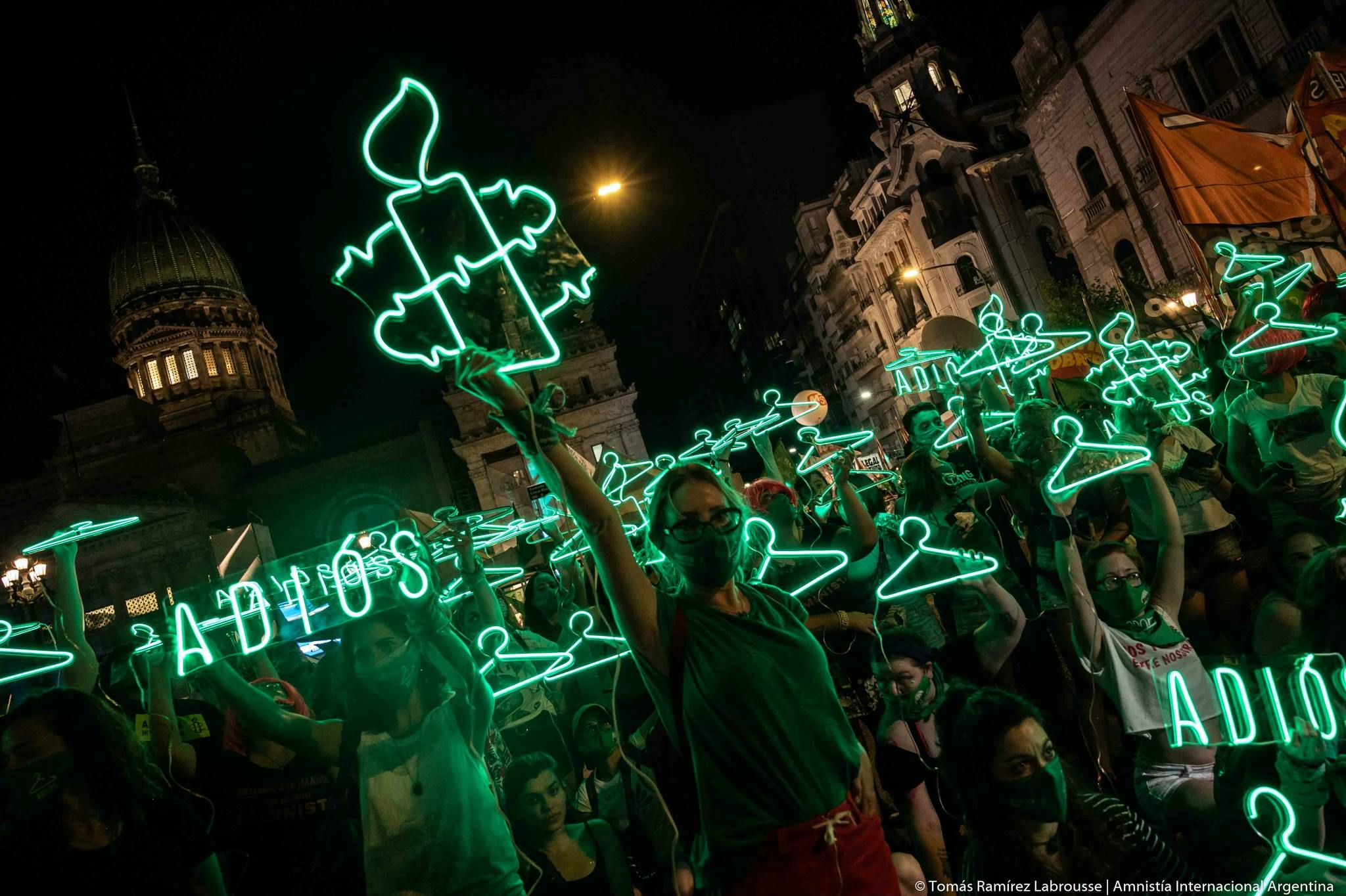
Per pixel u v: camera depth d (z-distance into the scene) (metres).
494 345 3.01
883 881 2.62
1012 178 42.19
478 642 4.33
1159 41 26.53
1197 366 9.38
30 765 3.16
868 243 49.66
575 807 5.17
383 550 4.40
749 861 2.52
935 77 45.03
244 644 4.61
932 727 4.18
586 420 54.59
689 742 2.61
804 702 2.62
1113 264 31.42
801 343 65.94
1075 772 3.22
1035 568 5.31
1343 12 20.62
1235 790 3.39
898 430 52.28
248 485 54.66
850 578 5.71
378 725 3.84
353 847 3.85
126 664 4.61
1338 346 6.91
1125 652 4.11
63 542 4.58
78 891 3.12
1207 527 6.05
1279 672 3.35
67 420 56.25
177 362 70.94
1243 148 13.70
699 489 2.76
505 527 6.50
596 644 5.84
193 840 3.40
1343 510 5.91
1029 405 5.38
